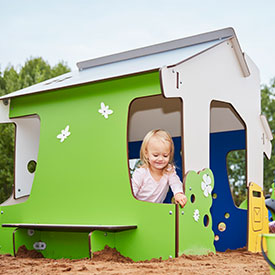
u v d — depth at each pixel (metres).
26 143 3.16
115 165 2.58
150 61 2.88
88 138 2.69
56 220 2.74
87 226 2.44
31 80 8.90
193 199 2.54
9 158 7.52
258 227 3.06
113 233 2.53
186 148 2.52
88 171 2.67
